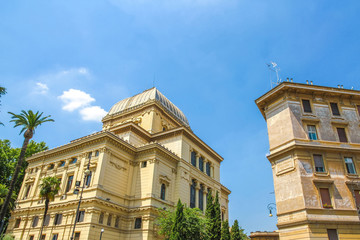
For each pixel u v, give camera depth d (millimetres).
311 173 28750
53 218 42812
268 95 35000
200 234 35312
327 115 32875
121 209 42812
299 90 33594
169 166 49500
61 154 50500
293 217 27719
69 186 45719
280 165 31125
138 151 48875
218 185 62625
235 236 49344
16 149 63500
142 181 45781
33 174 52969
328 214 26766
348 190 28375
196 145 58875
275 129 33469
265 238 61938
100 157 43031
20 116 39656
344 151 30281
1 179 58312
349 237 25906
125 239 41719
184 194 49688
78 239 37250
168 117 67562
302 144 29766
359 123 33156
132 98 72562
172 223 36906
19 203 50625
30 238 43594
